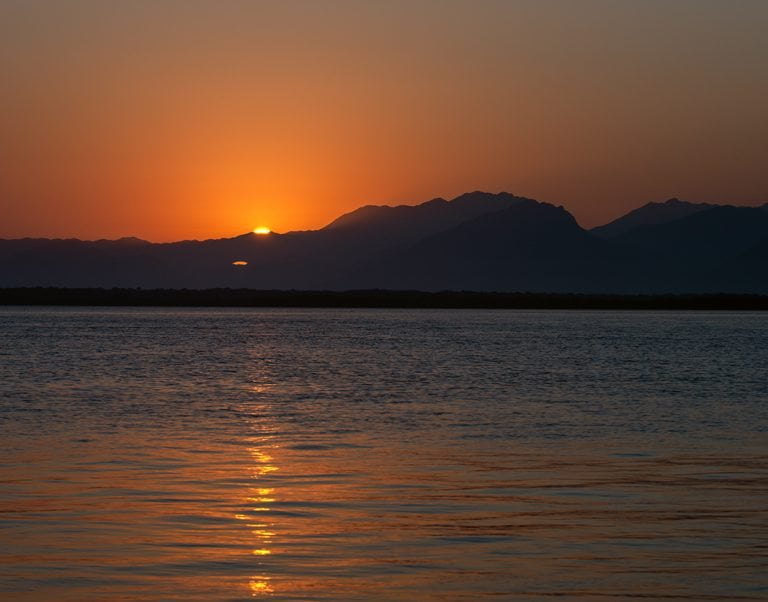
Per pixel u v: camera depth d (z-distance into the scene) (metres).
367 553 23.19
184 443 40.47
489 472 33.75
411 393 63.16
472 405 55.91
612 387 67.62
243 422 47.84
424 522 26.22
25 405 54.66
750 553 23.30
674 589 20.66
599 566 22.28
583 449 39.25
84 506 27.78
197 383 69.81
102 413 51.16
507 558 22.89
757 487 31.08
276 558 22.69
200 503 28.31
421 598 20.11
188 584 20.80
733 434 43.88
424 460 36.38
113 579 21.05
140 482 31.48
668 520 26.50
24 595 20.03
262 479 32.19
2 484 30.97
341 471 33.91
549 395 62.03
